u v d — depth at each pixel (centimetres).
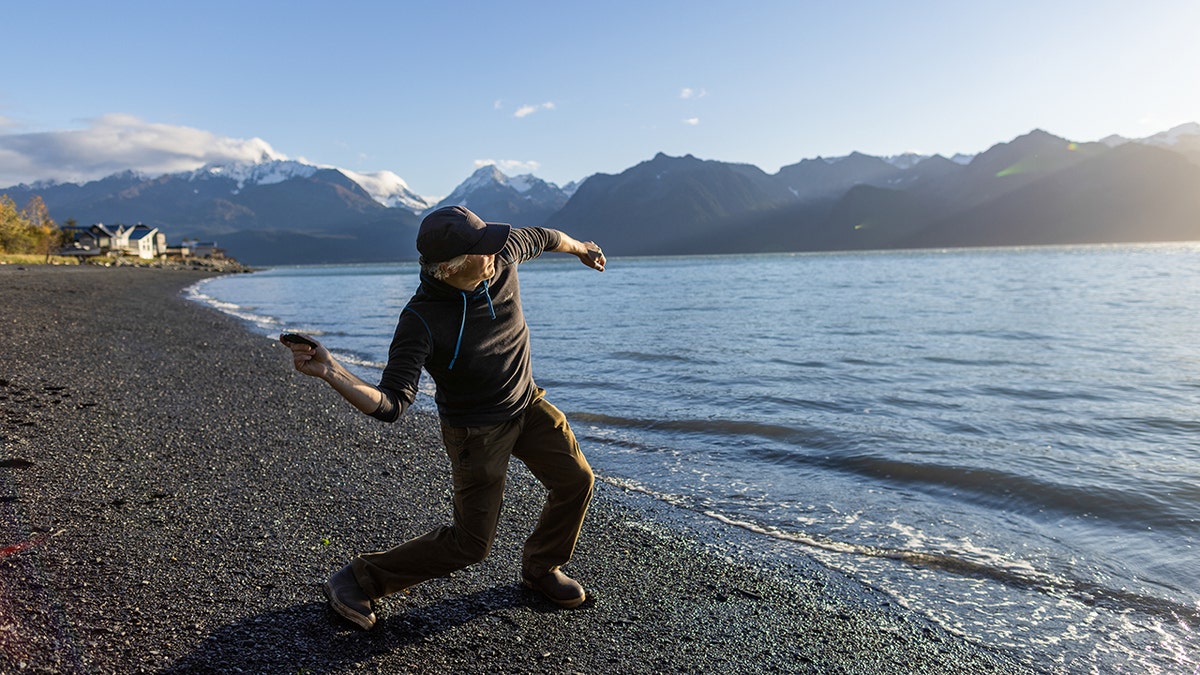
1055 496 612
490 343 312
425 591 398
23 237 8706
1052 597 435
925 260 12888
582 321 2516
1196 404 1005
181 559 411
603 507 595
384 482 609
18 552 394
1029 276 5909
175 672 298
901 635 387
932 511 588
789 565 478
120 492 523
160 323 1988
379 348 1755
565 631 368
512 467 699
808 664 352
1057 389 1134
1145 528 541
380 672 314
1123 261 9288
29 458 581
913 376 1275
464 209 300
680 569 466
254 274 13288
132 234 13300
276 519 494
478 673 321
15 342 1289
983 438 810
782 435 832
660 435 849
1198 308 2664
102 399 861
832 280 5975
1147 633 392
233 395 969
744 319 2523
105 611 341
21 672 279
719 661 349
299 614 358
